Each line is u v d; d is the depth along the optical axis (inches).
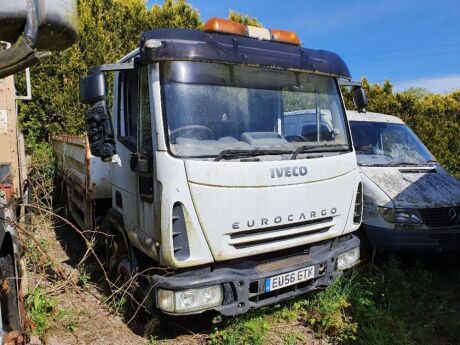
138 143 160.7
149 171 151.3
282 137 168.2
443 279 233.6
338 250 179.8
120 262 190.7
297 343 167.2
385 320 173.3
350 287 196.1
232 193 146.3
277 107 168.9
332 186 172.9
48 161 370.6
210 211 143.3
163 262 144.4
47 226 225.3
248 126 160.6
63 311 177.5
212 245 144.7
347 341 166.2
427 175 249.3
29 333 154.4
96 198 218.5
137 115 162.2
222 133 153.8
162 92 146.0
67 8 91.0
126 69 156.9
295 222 161.5
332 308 181.0
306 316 182.9
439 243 219.8
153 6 450.6
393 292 202.1
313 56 180.5
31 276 191.5
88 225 234.5
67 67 401.7
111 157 155.3
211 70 154.6
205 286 144.2
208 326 174.9
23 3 84.4
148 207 154.2
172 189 140.9
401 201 221.9
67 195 313.9
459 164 494.0
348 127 190.4
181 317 179.3
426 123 489.7
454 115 497.7
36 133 413.1
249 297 152.2
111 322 177.8
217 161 144.6
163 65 147.4
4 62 87.0
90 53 408.2
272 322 179.9
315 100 181.3
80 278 203.3
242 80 161.5
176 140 144.7
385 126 288.7
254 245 154.2
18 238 148.5
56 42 96.3
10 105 245.0
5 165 181.9
